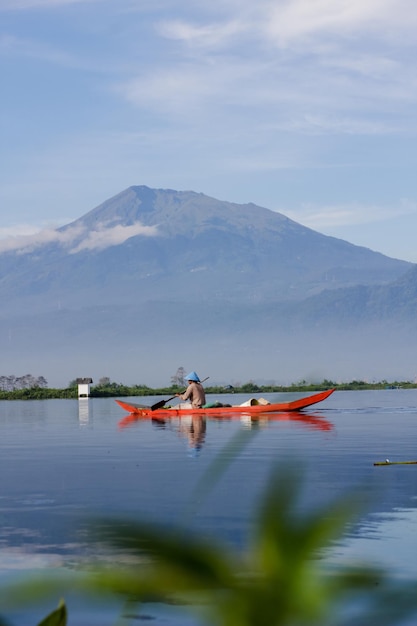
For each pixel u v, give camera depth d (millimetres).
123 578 1979
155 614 7477
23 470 20266
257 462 20734
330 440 27250
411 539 10727
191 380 45469
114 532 2125
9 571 9250
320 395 46125
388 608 2354
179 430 33469
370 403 60406
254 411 45062
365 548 10219
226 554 1945
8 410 59188
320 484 16188
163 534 2029
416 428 33000
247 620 1870
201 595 1914
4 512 13727
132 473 19109
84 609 7754
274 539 1939
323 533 1946
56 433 33812
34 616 7520
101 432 33719
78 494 15711
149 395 97125
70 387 99000
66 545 10797
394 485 15969
